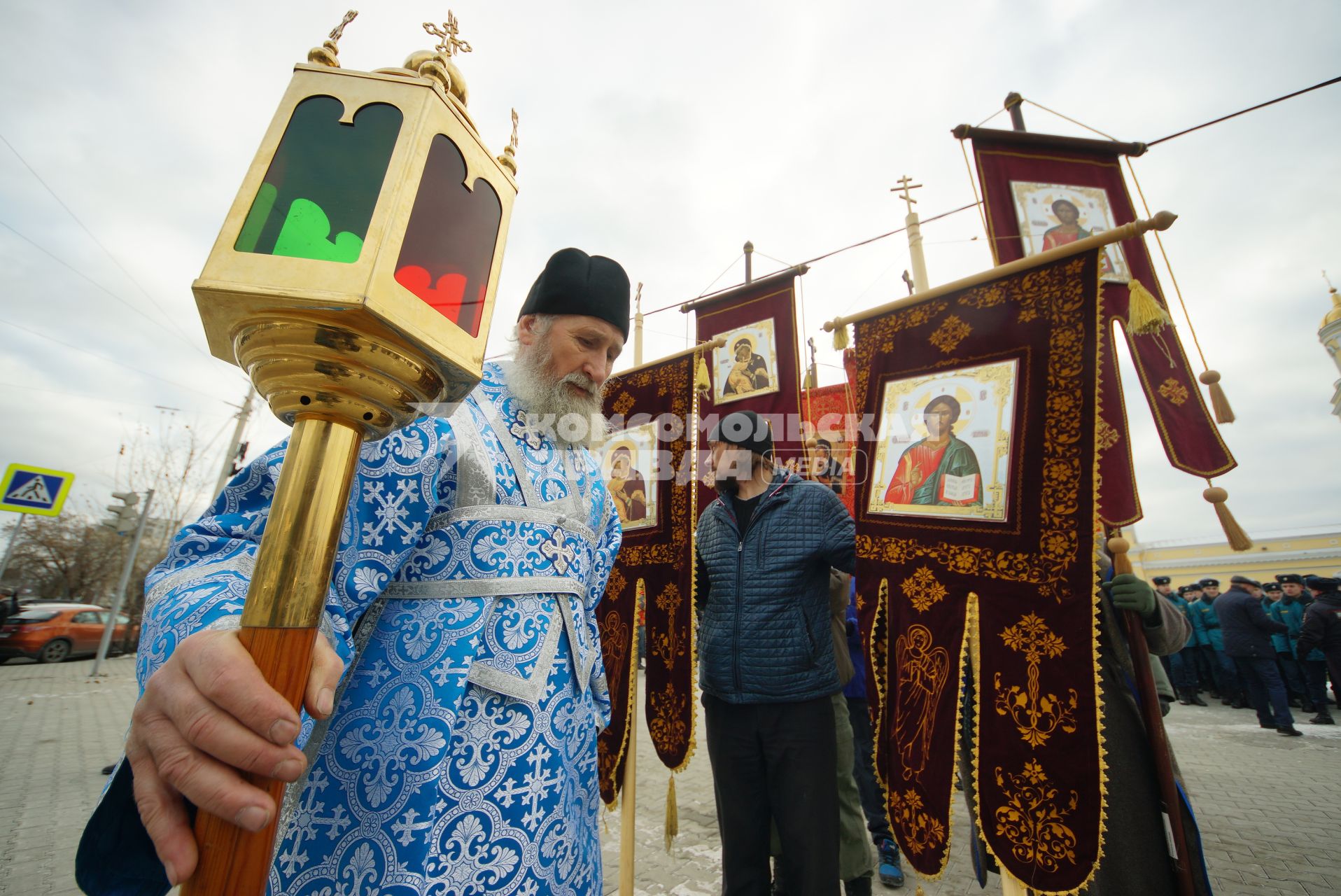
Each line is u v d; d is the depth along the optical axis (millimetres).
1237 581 6770
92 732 5688
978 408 1781
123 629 13383
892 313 2078
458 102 667
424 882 805
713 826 3381
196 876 453
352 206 534
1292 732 6051
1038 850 1406
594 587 1312
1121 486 1951
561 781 997
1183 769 4859
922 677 1714
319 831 851
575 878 1010
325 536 520
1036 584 1555
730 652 2066
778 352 3879
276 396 539
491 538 1032
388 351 518
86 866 582
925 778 1636
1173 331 2184
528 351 1281
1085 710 1414
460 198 619
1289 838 3266
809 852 1816
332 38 631
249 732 451
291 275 494
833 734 1961
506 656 977
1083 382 1597
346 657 796
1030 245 2387
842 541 2084
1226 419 1821
